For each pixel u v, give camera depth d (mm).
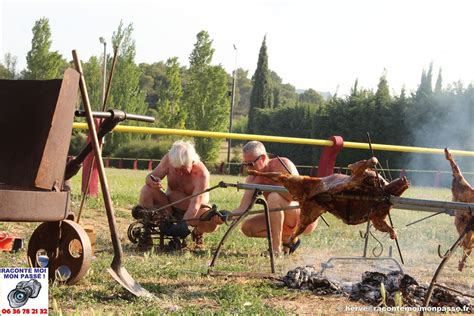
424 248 10477
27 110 6047
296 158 54250
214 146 60625
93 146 6164
